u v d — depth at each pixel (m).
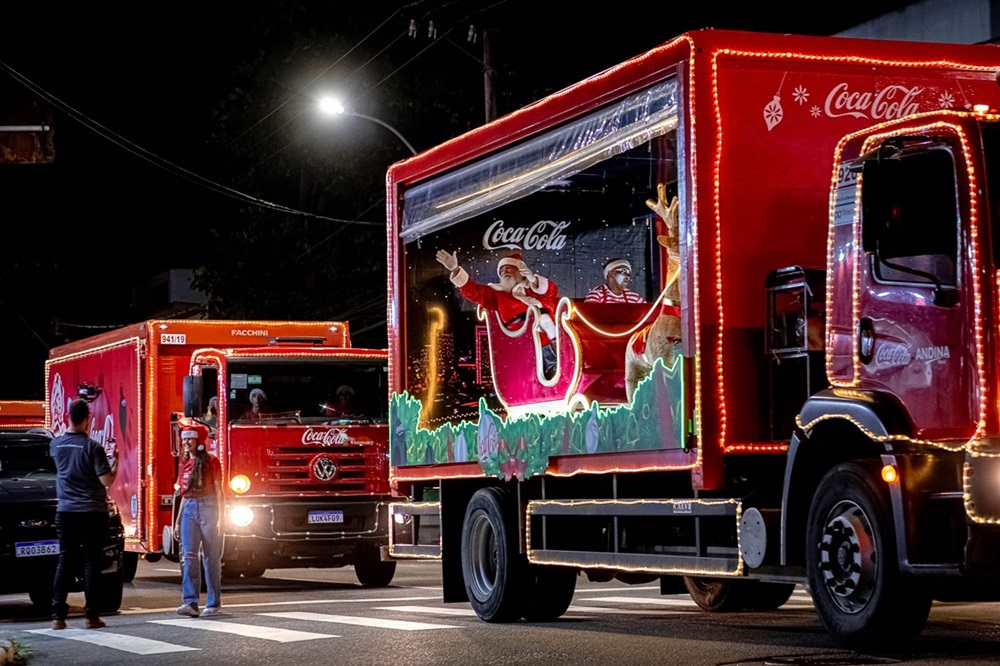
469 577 13.78
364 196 34.50
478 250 13.40
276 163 35.03
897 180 9.20
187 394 19.20
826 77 10.47
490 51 26.34
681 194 10.29
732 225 10.18
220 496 15.16
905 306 9.19
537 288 12.38
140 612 16.23
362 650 11.10
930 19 22.66
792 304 10.23
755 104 10.29
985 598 9.23
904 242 9.16
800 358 10.16
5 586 15.73
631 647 10.61
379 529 19.66
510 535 13.12
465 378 13.73
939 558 8.84
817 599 9.60
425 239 14.49
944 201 9.02
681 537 11.23
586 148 11.59
